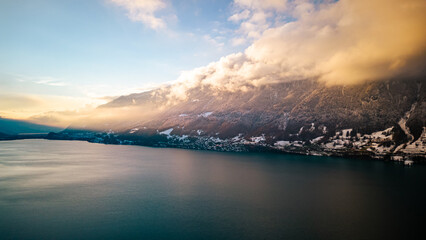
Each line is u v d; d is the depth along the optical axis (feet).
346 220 358.43
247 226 339.36
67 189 515.09
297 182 595.47
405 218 367.04
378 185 564.30
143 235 311.88
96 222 347.97
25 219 354.95
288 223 347.97
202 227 334.85
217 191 508.53
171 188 531.91
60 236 306.76
